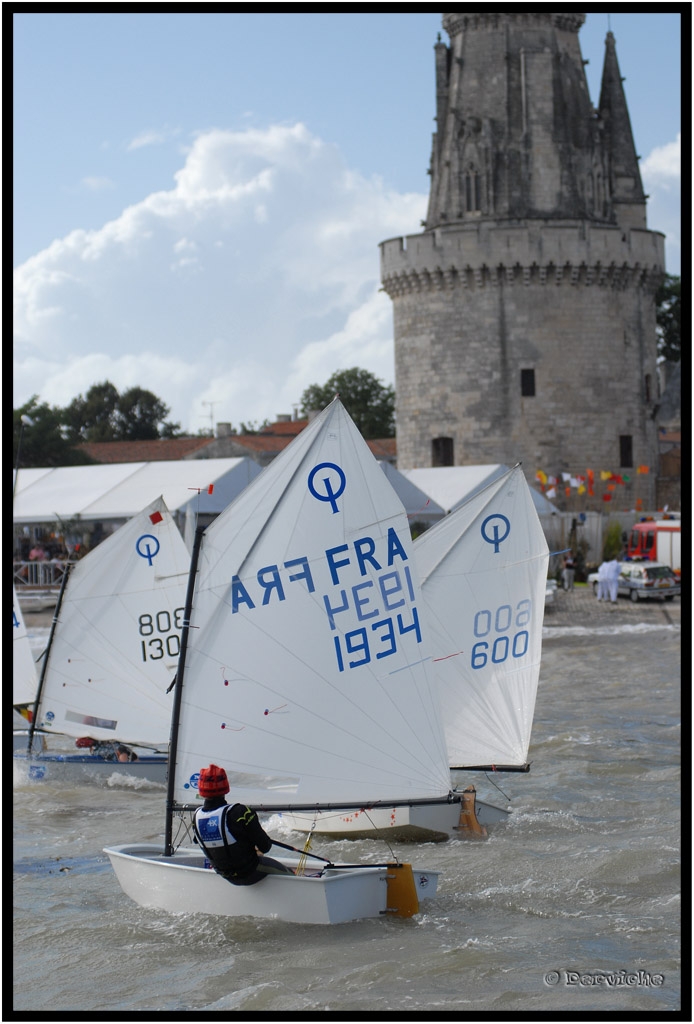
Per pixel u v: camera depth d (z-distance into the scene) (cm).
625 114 8919
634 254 8269
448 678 2362
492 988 1442
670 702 3625
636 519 8019
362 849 2078
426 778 1806
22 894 1856
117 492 6097
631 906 1759
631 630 5384
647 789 2497
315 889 1639
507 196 8262
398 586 1814
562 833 2164
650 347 8594
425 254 8188
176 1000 1428
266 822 2303
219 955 1570
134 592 2677
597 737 3070
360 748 1788
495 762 2333
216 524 1764
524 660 2348
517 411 8138
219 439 12319
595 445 8219
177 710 1766
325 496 1783
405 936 1628
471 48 8394
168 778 1764
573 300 8169
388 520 1812
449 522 2378
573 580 7012
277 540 1769
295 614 1769
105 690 2705
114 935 1652
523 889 1834
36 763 2703
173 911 1728
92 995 1454
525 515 2366
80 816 2381
